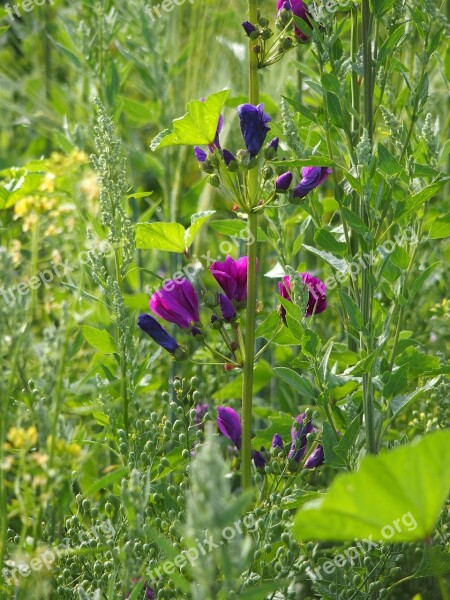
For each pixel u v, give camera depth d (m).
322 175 2.39
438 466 2.05
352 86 2.42
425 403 2.55
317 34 2.35
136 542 2.30
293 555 2.30
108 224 2.45
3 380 2.19
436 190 2.34
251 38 2.34
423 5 2.38
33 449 2.32
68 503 2.24
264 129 2.30
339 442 2.34
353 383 2.45
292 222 2.60
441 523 2.40
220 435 2.54
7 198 2.52
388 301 2.70
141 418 2.54
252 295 2.34
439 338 2.77
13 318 2.16
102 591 2.30
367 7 2.38
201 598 2.07
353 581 2.38
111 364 2.57
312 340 2.36
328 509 2.05
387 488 2.05
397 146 2.42
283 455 2.41
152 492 2.40
